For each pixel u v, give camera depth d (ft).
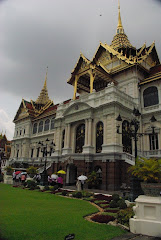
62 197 60.34
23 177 112.47
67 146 107.45
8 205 45.85
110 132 88.99
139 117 101.96
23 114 197.67
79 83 130.21
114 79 120.88
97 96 101.24
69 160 98.27
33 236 25.09
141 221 27.91
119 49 133.28
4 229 27.68
